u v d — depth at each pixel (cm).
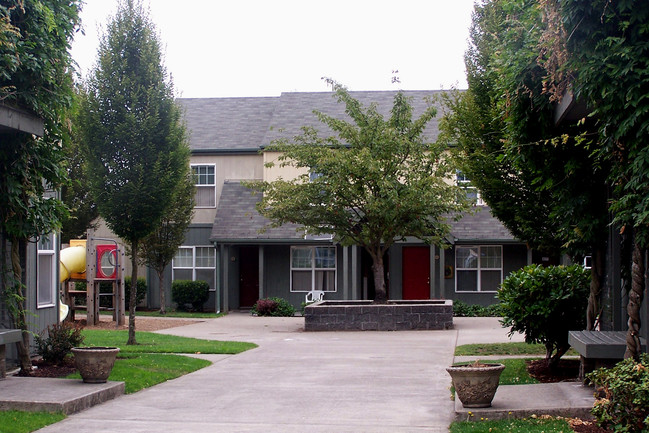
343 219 1989
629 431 647
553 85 770
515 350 1364
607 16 670
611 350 821
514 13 952
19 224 1041
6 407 835
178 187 1573
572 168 934
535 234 1347
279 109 2922
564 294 1056
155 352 1387
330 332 1898
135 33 1484
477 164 1390
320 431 757
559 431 687
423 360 1298
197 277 2753
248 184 2061
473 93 1455
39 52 992
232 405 898
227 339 1706
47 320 1332
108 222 1470
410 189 1853
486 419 762
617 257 955
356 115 1978
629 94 659
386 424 788
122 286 2034
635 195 679
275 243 2586
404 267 2627
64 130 1111
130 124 1445
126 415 839
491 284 2545
